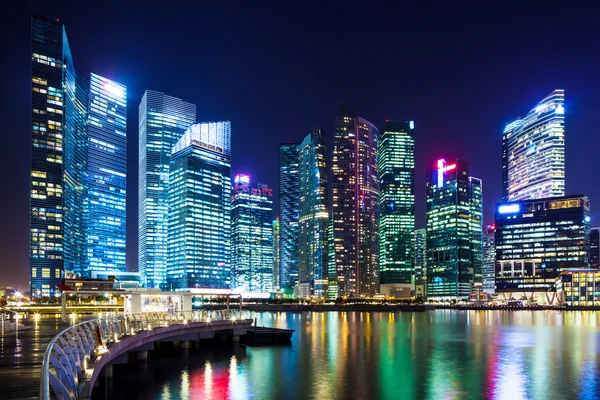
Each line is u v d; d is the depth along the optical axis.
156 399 55.19
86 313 148.88
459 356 93.88
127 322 65.69
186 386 61.94
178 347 91.00
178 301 113.00
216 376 68.56
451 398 58.81
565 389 63.94
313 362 83.31
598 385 66.50
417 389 63.34
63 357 29.30
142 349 72.56
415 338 132.50
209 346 97.00
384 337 135.00
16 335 61.59
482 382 68.06
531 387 65.06
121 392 57.62
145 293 110.94
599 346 112.38
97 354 44.56
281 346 103.69
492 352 100.19
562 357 92.75
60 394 23.41
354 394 60.28
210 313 99.81
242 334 101.94
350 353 96.94
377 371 75.75
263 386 63.69
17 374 32.09
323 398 58.09
